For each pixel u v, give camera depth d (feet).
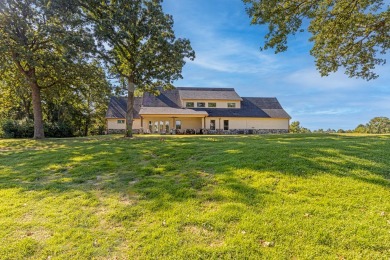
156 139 41.22
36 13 46.78
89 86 57.77
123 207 13.65
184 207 13.21
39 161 25.49
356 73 48.49
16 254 9.75
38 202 14.75
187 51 52.54
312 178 15.89
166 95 100.89
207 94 100.01
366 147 24.75
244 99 108.37
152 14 47.83
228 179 16.65
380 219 11.07
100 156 26.40
